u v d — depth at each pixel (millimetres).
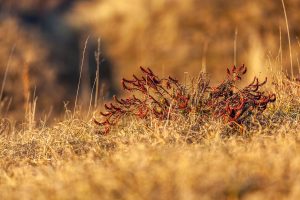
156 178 6477
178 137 8594
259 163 6922
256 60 19250
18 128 12039
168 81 9695
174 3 27125
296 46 23172
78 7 31875
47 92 23609
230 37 25156
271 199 6215
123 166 6980
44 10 33000
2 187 7430
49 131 9898
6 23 26656
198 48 25203
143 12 27562
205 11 25859
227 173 6516
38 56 24984
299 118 9398
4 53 24281
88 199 6379
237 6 25891
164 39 26281
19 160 8992
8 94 20953
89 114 11430
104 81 25141
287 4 25375
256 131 8836
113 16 28750
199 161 6945
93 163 7785
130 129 9391
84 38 27734
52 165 8430
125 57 27078
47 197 6625
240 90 9555
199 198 6094
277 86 10641
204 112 9367
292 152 7332
